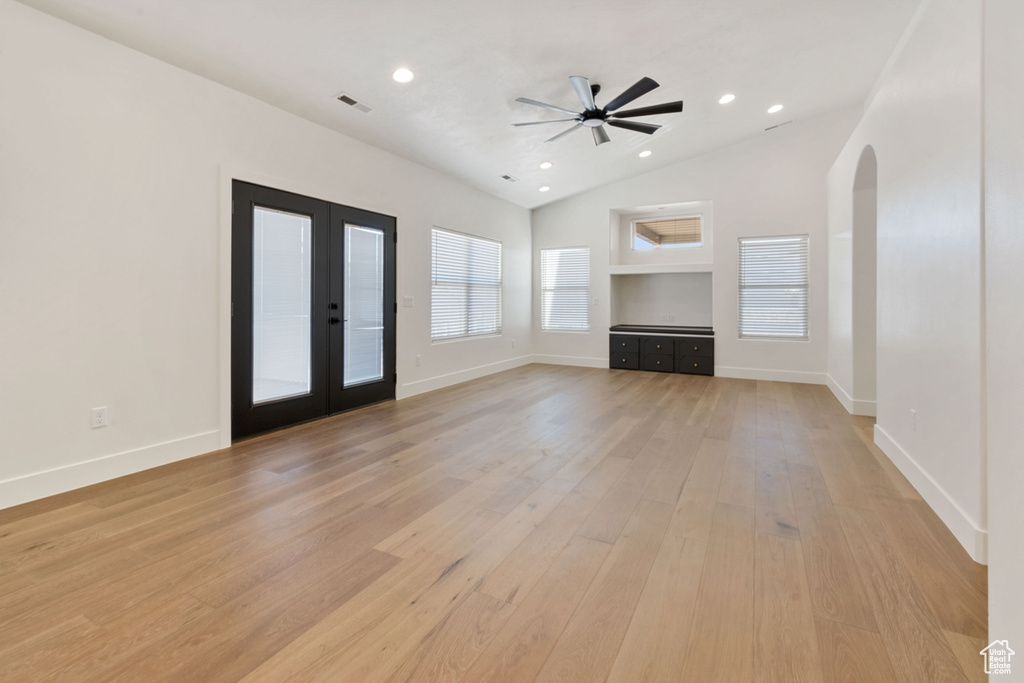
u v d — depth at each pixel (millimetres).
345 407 4449
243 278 3502
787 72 4426
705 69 4113
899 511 2336
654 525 2201
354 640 1446
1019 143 1066
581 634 1468
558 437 3652
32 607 1601
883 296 3266
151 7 2527
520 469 2951
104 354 2732
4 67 2322
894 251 3004
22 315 2414
